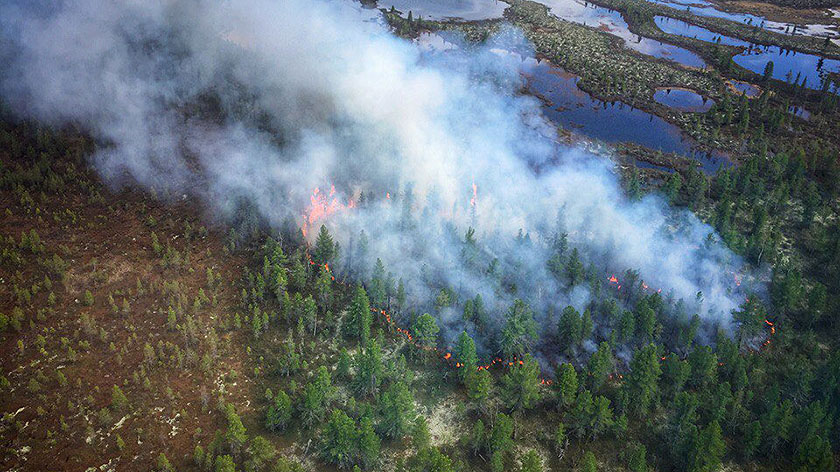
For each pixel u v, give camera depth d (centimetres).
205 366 13625
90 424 12256
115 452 11831
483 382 12838
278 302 15712
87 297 14938
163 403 12862
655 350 13238
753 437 12294
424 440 11675
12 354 13538
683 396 12706
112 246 16888
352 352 14525
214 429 12462
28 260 15950
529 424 13212
